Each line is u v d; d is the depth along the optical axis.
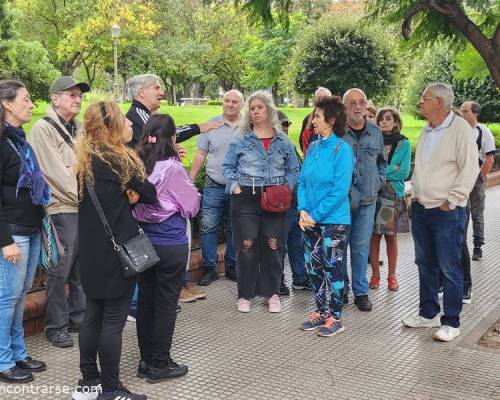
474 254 7.89
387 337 5.08
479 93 17.80
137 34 33.75
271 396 3.98
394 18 6.06
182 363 4.48
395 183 6.18
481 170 7.66
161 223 3.97
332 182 4.94
